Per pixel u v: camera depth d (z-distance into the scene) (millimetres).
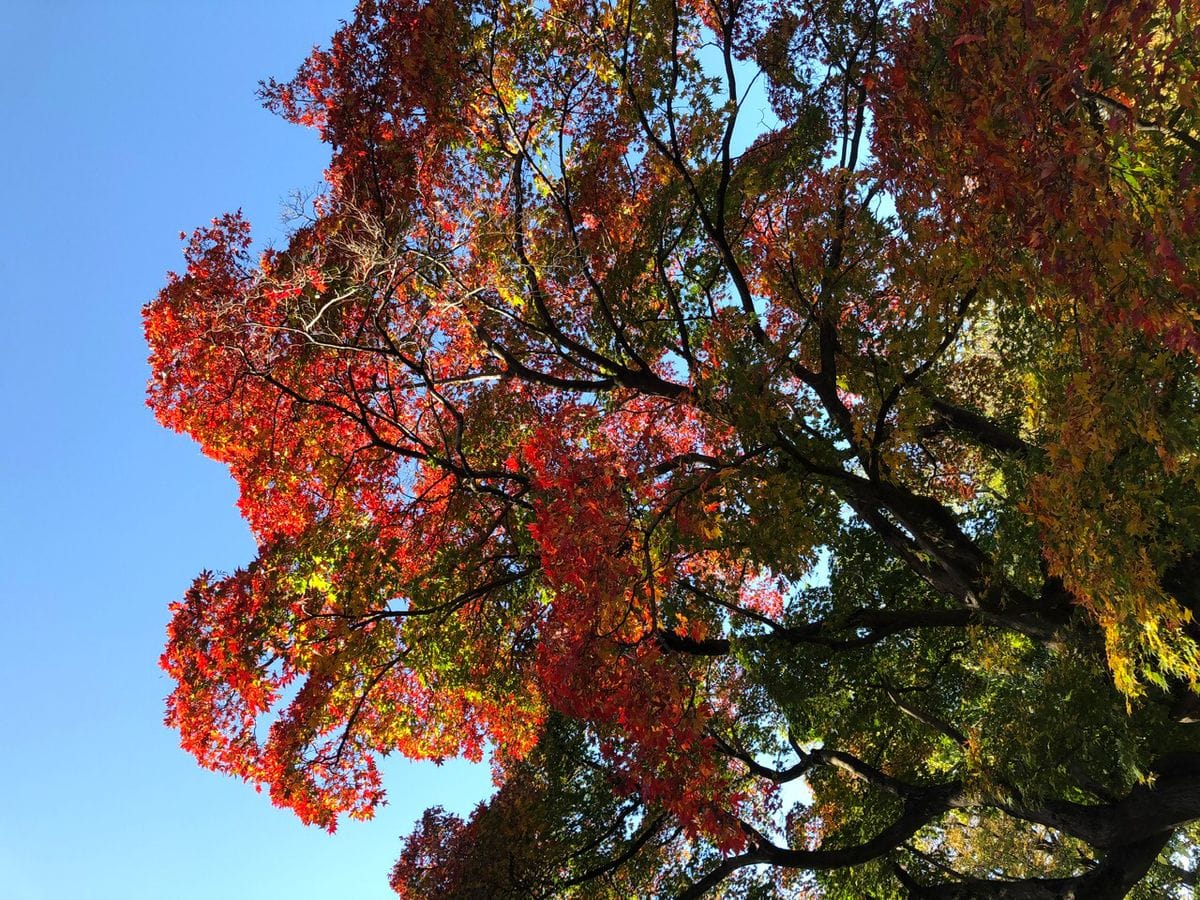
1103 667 8383
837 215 9734
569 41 11820
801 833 14586
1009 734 9648
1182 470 6059
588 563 8008
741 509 9219
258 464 12523
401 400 13062
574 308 12984
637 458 9391
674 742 7840
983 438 10586
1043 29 5109
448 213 12359
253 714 10633
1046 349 7625
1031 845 17062
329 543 11156
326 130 12508
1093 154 5004
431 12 11312
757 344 9461
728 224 11812
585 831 13227
